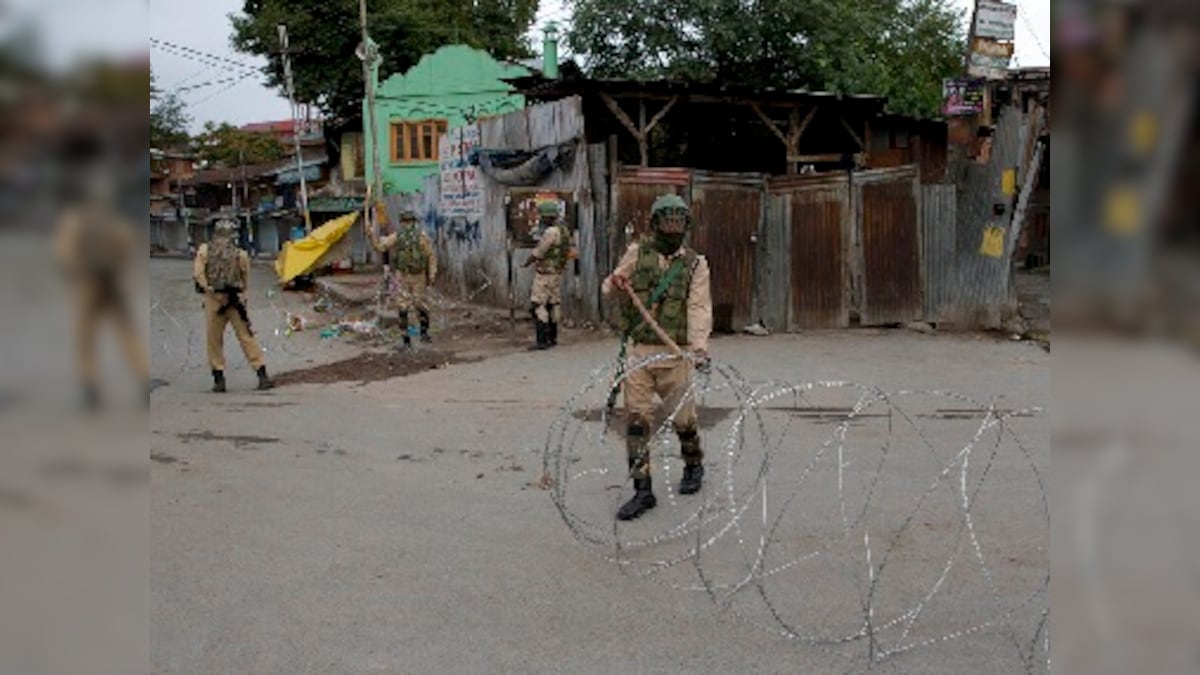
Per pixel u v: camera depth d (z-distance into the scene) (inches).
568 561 200.4
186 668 152.7
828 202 526.9
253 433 319.6
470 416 344.2
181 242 1342.3
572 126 569.3
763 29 780.6
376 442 306.7
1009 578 185.6
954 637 162.4
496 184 669.3
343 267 1047.6
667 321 224.8
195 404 370.9
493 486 256.4
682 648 160.4
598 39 817.5
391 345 529.7
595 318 551.5
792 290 532.7
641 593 183.6
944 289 522.3
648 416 229.5
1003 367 414.9
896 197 522.6
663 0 790.5
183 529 220.2
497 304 683.4
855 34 824.3
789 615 172.6
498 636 165.2
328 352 518.0
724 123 731.4
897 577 188.1
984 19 503.5
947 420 320.5
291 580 189.9
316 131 1614.2
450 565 198.4
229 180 1692.9
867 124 685.3
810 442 295.0
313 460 284.4
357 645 161.6
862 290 529.7
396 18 1342.3
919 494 240.2
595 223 545.3
